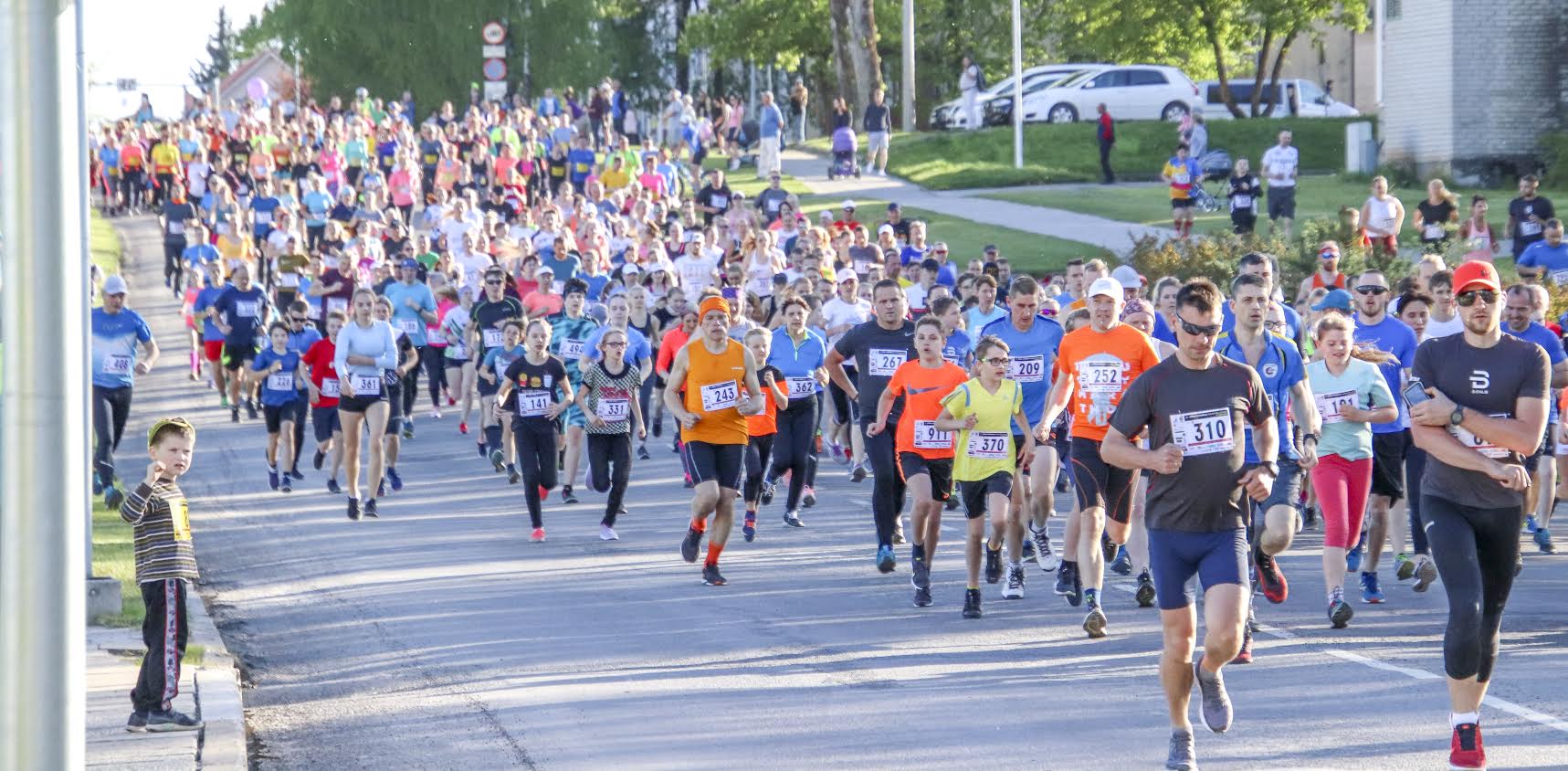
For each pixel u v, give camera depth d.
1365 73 171.62
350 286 65.50
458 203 82.81
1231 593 19.45
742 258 66.31
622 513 43.69
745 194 112.81
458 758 21.59
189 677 25.41
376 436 43.12
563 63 174.38
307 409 50.09
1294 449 27.62
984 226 95.00
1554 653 26.50
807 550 38.03
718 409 33.38
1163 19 149.50
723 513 33.50
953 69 178.50
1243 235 72.19
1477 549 20.52
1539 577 33.84
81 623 14.48
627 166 107.00
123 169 127.50
